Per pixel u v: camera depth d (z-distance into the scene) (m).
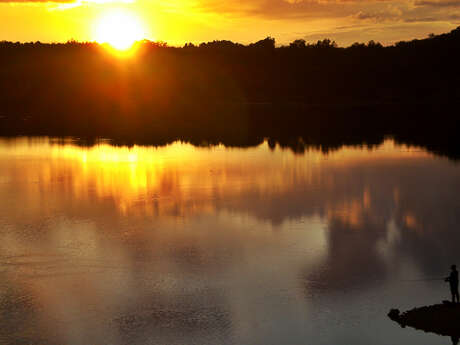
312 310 26.17
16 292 28.38
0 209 45.16
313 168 64.31
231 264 32.06
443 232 38.12
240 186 54.03
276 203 46.84
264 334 24.22
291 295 27.83
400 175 59.50
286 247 35.03
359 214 43.09
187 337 24.11
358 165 66.31
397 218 41.97
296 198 48.72
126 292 28.39
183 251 34.34
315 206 45.81
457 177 58.16
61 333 24.50
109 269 31.39
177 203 47.03
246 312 26.16
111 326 25.09
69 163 68.44
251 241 36.22
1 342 23.78
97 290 28.64
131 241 36.34
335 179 57.53
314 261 32.47
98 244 35.72
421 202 47.25
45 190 52.66
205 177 58.72
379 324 24.56
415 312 25.28
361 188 52.91
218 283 29.36
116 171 62.66
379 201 47.50
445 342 22.80
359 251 34.09
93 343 23.75
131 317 25.83
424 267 31.30
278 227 39.53
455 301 26.33
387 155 73.94
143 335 24.33
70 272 30.94
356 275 30.14
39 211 44.50
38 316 25.95
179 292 28.34
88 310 26.53
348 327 24.50
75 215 43.19
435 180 56.69
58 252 34.12
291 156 73.81
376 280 29.39
